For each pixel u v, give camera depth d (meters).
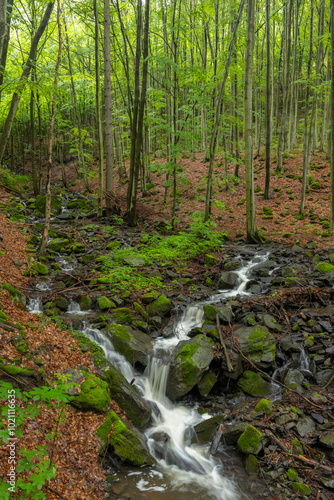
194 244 12.02
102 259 10.57
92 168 27.44
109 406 5.36
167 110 19.30
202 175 20.61
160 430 5.70
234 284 9.73
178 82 12.81
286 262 10.80
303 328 7.44
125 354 6.69
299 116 30.44
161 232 14.23
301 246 12.22
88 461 4.48
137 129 14.98
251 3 10.80
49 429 4.41
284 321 7.74
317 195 16.41
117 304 8.21
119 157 22.94
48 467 3.75
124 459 4.81
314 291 8.51
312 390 6.13
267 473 4.65
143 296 8.53
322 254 11.30
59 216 15.91
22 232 12.13
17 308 6.75
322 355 6.73
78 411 5.02
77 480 4.16
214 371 6.56
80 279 9.27
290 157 20.55
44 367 5.26
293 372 6.55
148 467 4.92
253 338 6.88
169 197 18.88
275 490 4.44
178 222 14.34
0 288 7.10
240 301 8.47
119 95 21.69
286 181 18.14
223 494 4.48
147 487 4.54
